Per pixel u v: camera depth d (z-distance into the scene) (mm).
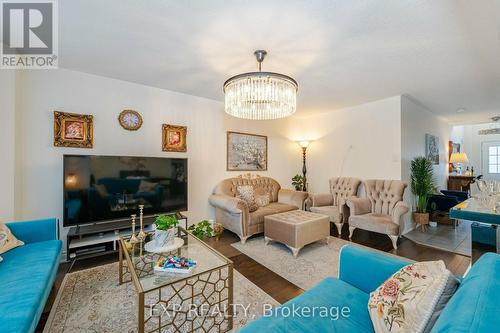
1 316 1077
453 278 967
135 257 1919
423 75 2814
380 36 1976
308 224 2832
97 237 2539
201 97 3758
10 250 1789
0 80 2152
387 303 983
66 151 2660
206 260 1791
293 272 2328
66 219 2434
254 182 4176
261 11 1670
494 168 7109
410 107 3883
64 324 1554
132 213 2836
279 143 4910
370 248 3020
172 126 3424
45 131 2551
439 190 4906
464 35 1948
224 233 3658
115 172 2734
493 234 1547
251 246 3068
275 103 2314
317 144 4953
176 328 1427
